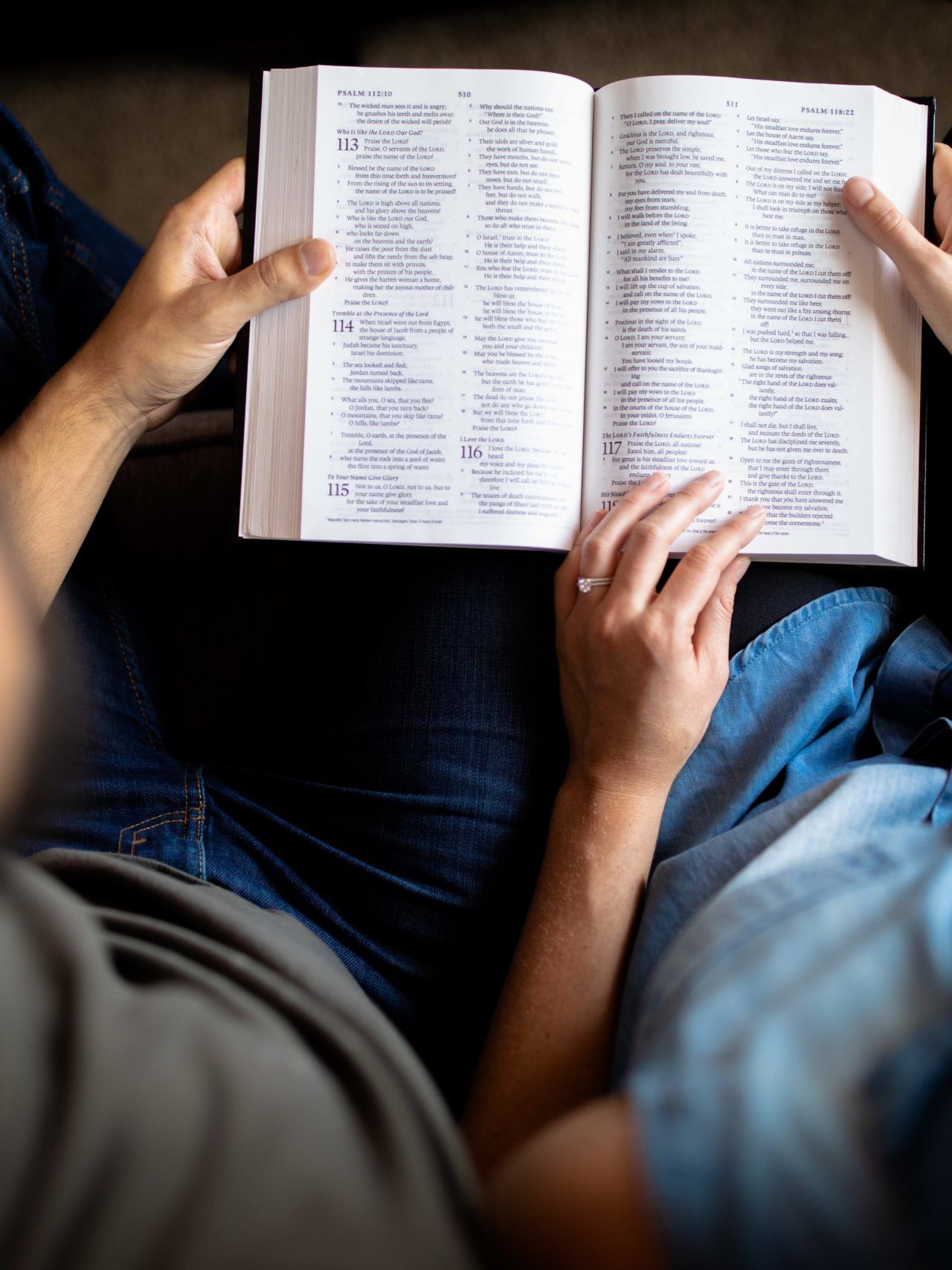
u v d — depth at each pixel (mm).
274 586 964
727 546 677
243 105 1319
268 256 683
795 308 694
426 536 698
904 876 425
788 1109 347
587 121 692
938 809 618
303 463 702
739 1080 351
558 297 690
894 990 381
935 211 714
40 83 1347
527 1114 600
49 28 1322
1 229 799
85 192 1342
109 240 1047
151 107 1332
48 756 350
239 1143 368
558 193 685
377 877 743
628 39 1240
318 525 703
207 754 970
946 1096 358
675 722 667
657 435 695
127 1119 366
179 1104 377
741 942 416
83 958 417
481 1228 391
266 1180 363
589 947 650
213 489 1000
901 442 705
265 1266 343
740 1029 376
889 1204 339
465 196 687
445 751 762
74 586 812
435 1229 376
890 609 824
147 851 732
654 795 687
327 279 694
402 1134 411
